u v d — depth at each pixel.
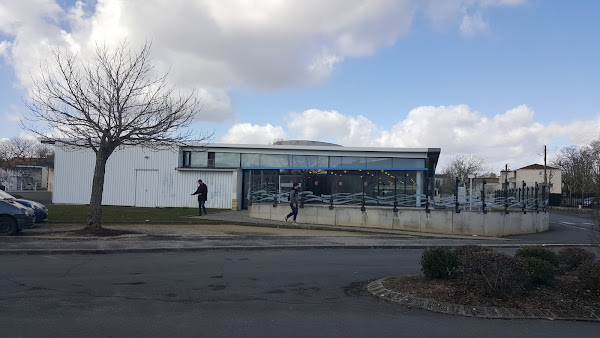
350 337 5.83
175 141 15.82
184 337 5.69
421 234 19.53
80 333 5.74
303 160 29.81
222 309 7.03
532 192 24.91
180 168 29.98
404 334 5.99
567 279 8.73
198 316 6.62
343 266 11.12
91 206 15.22
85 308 6.89
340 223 22.19
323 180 28.95
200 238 14.91
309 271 10.33
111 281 8.80
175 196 30.23
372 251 14.17
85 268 10.09
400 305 7.45
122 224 18.66
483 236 20.77
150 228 17.36
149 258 11.71
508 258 7.60
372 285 8.63
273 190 27.81
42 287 8.17
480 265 7.60
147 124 15.66
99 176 15.24
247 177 30.12
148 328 6.01
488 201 22.00
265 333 5.91
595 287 7.59
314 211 22.45
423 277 9.02
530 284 8.12
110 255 12.08
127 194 30.53
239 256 12.41
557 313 6.84
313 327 6.22
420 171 28.47
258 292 8.21
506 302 7.25
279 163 29.91
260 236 15.99
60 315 6.50
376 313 6.98
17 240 13.52
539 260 8.26
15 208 14.64
